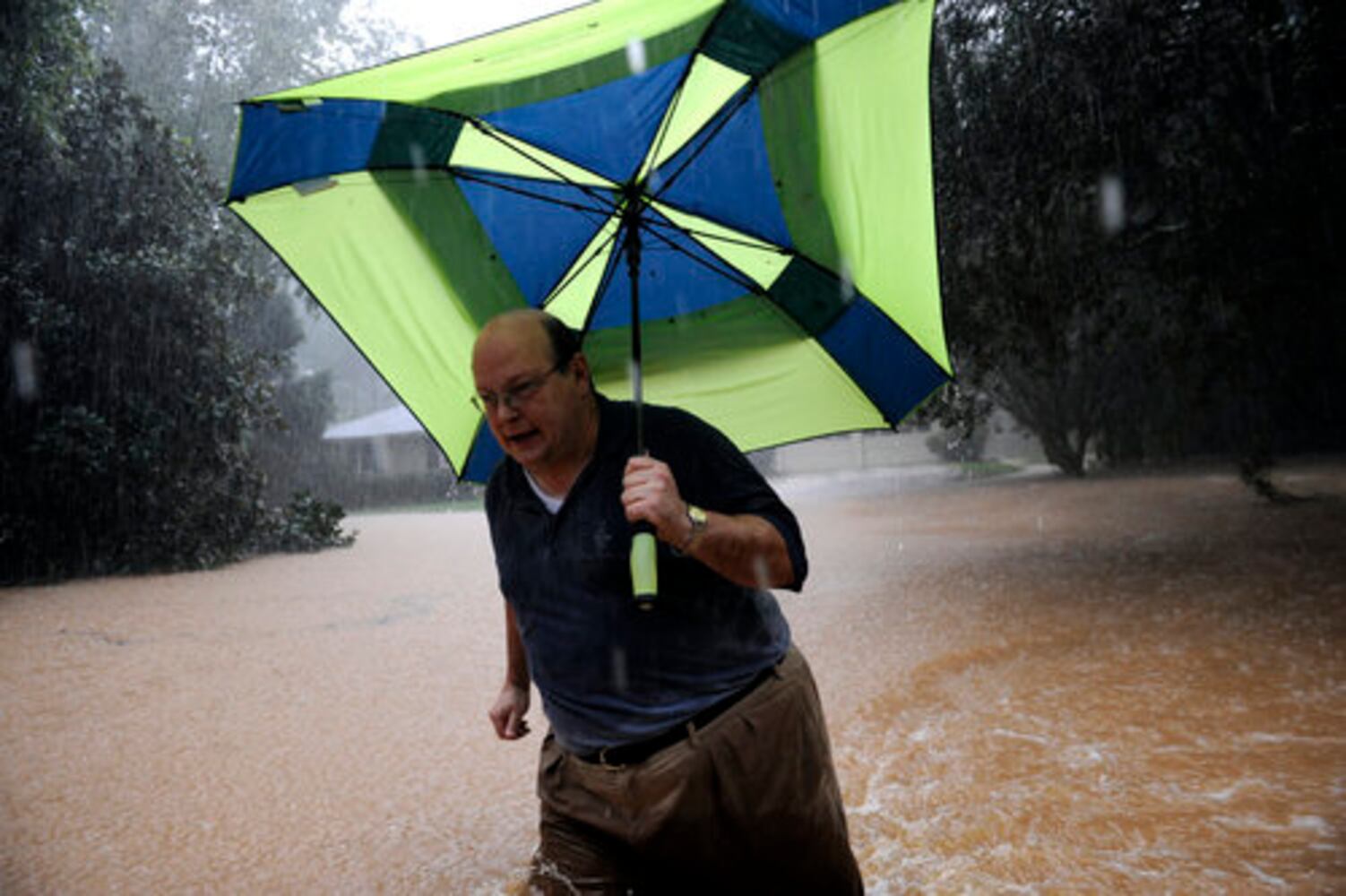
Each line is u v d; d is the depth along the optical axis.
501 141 1.96
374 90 1.78
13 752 5.09
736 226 2.04
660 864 1.92
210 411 16.31
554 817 2.06
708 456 1.84
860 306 2.10
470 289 2.16
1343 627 5.96
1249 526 11.41
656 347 2.31
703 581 1.85
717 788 1.88
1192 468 22.48
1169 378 20.69
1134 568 8.99
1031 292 9.05
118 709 6.02
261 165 1.88
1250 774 3.59
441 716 5.55
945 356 2.04
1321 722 4.16
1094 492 18.73
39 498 14.87
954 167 8.88
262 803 4.14
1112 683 5.08
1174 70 8.60
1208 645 5.77
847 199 1.92
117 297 15.59
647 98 1.87
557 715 1.98
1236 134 9.38
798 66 1.80
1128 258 10.16
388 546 18.41
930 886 2.87
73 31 14.77
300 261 2.00
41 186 15.38
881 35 1.72
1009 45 8.73
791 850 1.93
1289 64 8.55
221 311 17.89
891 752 4.20
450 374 2.19
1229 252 9.54
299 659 7.51
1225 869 2.83
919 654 6.12
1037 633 6.50
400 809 4.00
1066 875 2.88
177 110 31.92
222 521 16.36
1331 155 9.02
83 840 3.74
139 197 16.20
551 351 1.77
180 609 10.66
